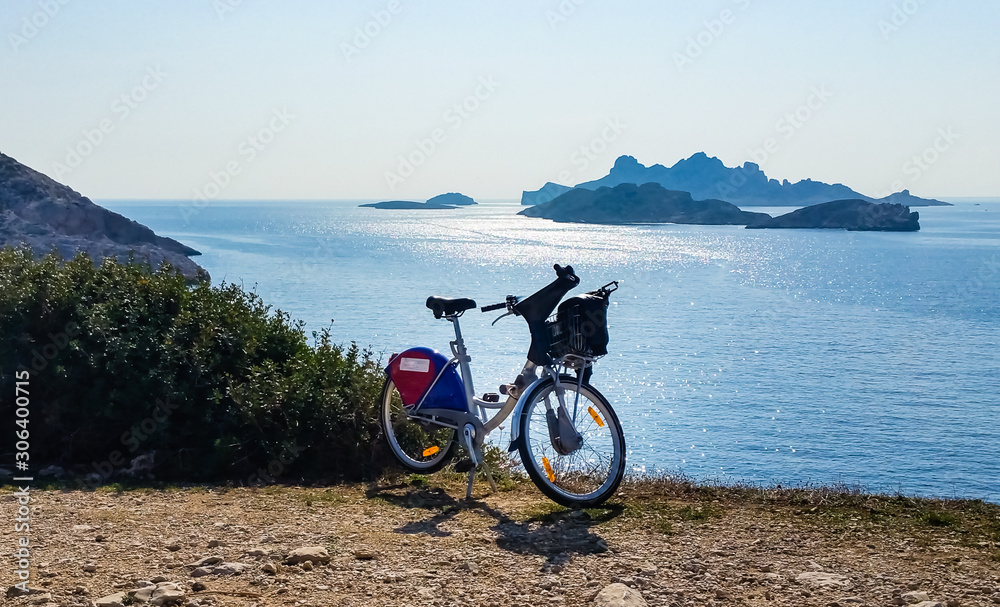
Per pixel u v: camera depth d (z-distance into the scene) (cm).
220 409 653
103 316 668
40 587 358
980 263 16450
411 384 575
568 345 512
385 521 482
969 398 4516
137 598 345
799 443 3288
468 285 8850
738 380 4884
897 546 419
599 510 497
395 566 393
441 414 562
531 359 525
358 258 13788
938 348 6606
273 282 8394
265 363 684
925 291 11619
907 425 3756
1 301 655
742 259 17075
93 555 408
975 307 9812
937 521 459
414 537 443
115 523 473
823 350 6372
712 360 5659
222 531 455
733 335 7144
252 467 631
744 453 3073
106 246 4247
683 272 13800
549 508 509
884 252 19650
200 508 517
